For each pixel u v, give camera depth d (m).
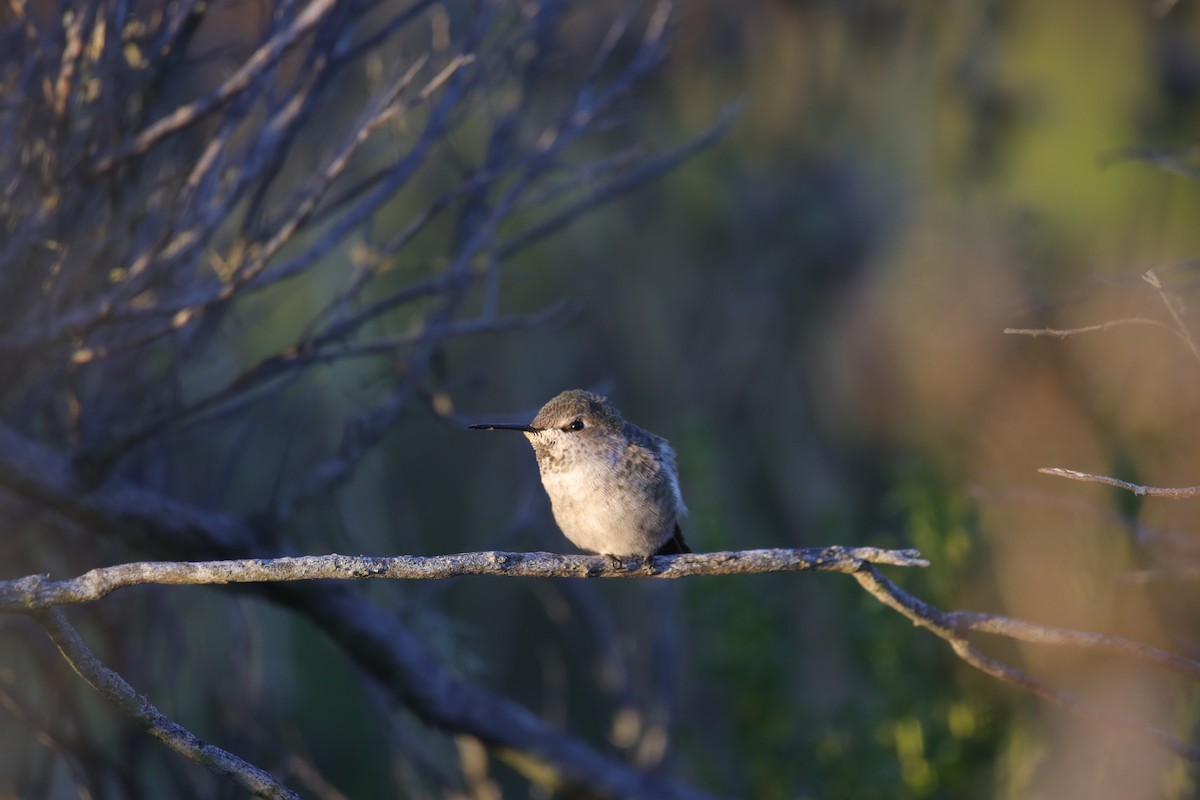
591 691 15.69
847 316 14.92
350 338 9.29
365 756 15.51
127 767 9.84
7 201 7.24
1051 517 10.15
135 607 10.34
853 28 14.61
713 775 11.54
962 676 10.45
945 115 14.01
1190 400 9.80
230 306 8.38
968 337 11.24
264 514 9.11
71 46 6.69
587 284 16.61
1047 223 12.62
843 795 10.46
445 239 13.64
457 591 16.39
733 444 16.09
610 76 12.84
